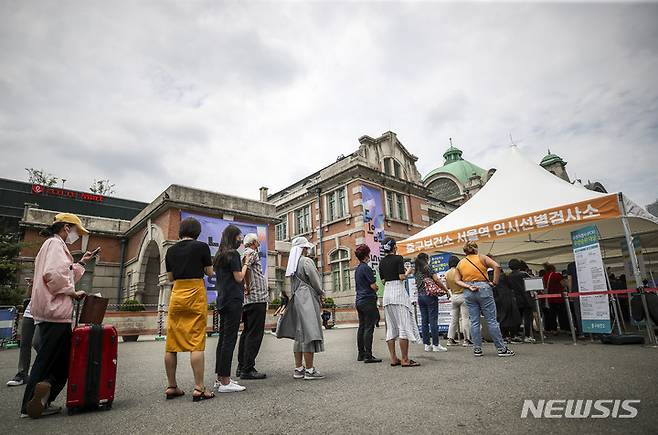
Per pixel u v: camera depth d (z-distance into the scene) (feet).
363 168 70.28
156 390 12.76
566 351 17.83
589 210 21.62
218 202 53.26
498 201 27.43
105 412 9.91
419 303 21.68
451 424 7.75
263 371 16.14
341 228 70.59
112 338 10.64
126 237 62.28
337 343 28.60
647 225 27.32
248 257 14.51
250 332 14.61
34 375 9.82
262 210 58.44
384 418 8.35
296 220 82.69
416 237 29.32
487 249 36.52
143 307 41.96
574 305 25.34
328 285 70.54
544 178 27.22
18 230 60.03
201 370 11.01
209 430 8.08
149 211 53.78
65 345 10.64
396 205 76.33
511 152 30.60
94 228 60.18
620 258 42.22
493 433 7.18
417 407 9.07
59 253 10.63
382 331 42.01
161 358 22.44
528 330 24.16
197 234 12.43
